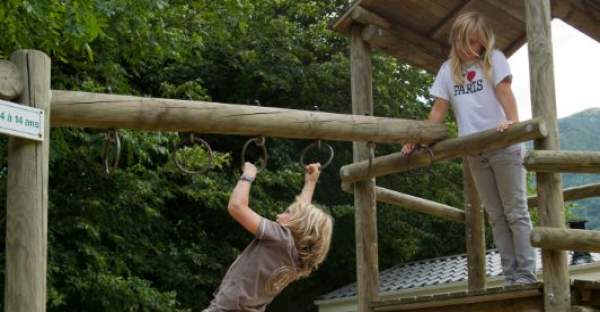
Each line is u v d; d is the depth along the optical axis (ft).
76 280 38.14
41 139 12.71
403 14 22.77
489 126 18.43
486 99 18.48
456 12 22.89
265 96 54.34
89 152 38.14
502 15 23.18
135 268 44.16
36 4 27.63
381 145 53.31
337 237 54.29
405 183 55.11
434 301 19.29
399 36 23.12
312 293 56.59
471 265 25.03
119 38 36.70
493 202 19.36
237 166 52.03
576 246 16.69
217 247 49.44
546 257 17.04
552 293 16.89
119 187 40.98
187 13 43.78
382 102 54.08
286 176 48.55
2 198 36.91
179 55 39.99
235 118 15.23
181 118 14.62
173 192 45.83
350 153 53.31
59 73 37.40
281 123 15.84
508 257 19.21
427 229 56.54
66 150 35.17
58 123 13.57
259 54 51.78
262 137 15.76
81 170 40.34
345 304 45.19
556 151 17.12
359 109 22.49
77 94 13.62
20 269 12.36
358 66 22.72
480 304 18.75
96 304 40.98
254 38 51.34
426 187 55.62
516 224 18.69
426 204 24.80
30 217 12.49
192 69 50.47
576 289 17.19
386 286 41.93
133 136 35.88
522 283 18.03
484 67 18.29
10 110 12.21
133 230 44.14
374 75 52.34
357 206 21.93
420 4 22.43
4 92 12.41
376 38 22.62
